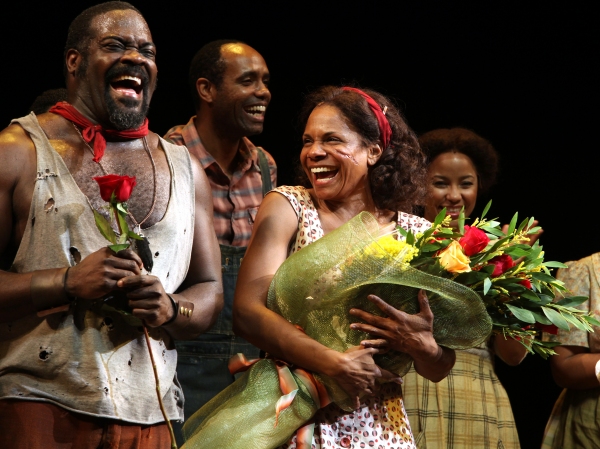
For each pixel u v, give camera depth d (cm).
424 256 418
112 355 401
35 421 388
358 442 427
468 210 645
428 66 985
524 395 1013
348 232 411
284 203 452
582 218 988
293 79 952
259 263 439
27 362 393
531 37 988
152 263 405
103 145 423
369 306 423
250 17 934
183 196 439
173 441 379
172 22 904
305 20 955
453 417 559
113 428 397
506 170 999
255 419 417
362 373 407
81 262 391
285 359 425
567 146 991
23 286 389
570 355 608
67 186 408
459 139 651
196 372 563
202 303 438
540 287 440
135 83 432
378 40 974
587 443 597
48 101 636
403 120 489
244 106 634
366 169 464
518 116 995
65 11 842
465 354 577
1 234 402
